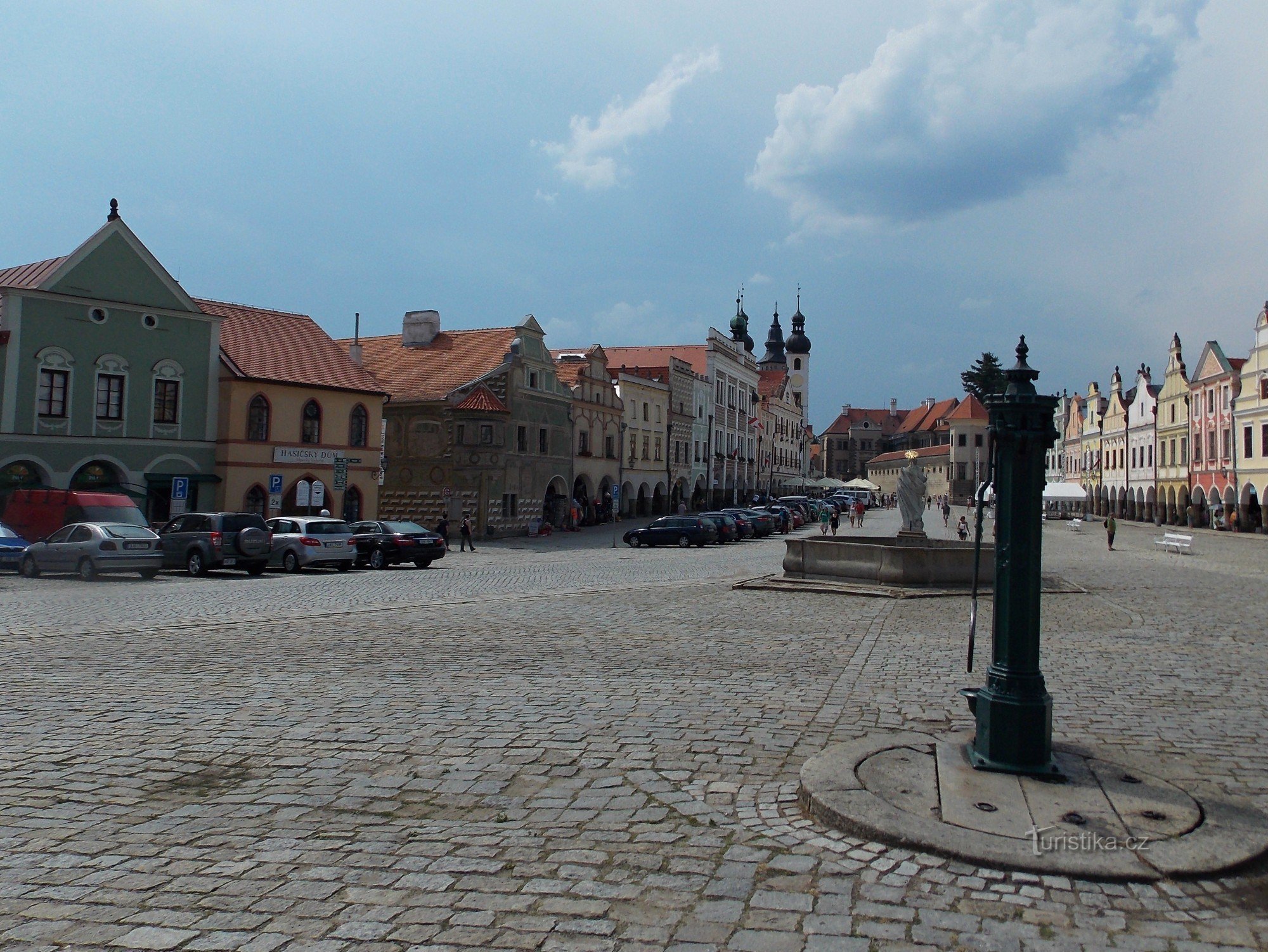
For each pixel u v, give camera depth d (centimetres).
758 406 10875
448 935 437
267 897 479
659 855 534
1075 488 7250
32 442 3294
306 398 4109
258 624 1523
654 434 7269
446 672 1086
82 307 3431
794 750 755
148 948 425
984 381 12238
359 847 548
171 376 3700
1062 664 1180
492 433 4634
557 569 2947
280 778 682
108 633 1408
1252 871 512
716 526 4544
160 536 2705
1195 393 6981
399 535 3044
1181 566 3184
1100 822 558
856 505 7094
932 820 560
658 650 1258
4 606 1789
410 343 5325
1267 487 5866
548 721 848
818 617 1627
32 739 787
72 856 534
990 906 467
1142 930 446
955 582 2050
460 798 636
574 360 6069
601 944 429
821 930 442
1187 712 906
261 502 3931
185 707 903
